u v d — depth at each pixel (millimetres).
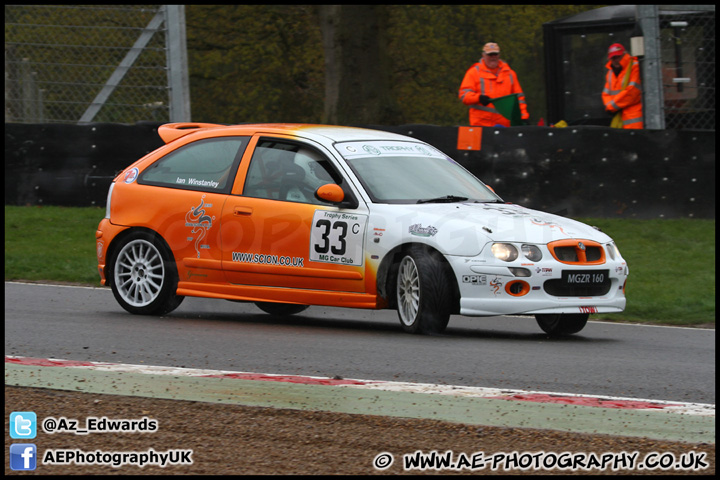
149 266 26938
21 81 50250
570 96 55000
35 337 22406
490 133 44344
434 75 103125
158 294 26734
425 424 15320
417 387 17688
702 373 20031
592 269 24031
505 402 16719
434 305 23719
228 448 13914
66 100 50438
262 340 23031
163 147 28031
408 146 27859
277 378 18203
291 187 25938
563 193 43969
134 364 19375
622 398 17266
